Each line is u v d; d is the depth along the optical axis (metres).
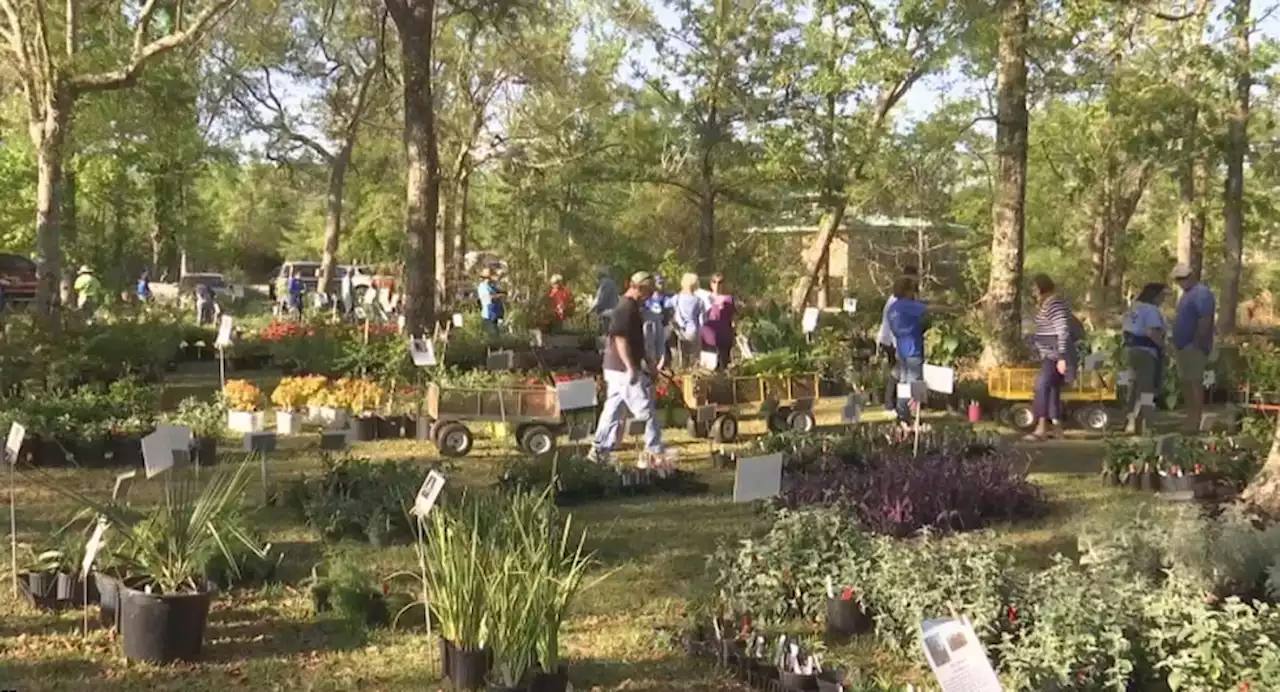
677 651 5.68
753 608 6.11
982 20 17.55
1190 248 25.75
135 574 5.71
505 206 36.88
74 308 19.08
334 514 7.75
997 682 3.50
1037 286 13.30
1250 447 10.80
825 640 5.86
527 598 4.77
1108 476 10.12
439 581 5.09
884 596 5.84
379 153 39.91
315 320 20.77
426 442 11.91
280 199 51.38
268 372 18.56
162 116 23.52
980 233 34.28
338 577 6.15
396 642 5.74
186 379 17.47
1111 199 31.53
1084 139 29.53
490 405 11.38
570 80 33.03
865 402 14.85
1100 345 16.86
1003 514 8.66
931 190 31.88
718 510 8.85
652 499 9.28
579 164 33.44
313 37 31.02
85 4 18.78
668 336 17.58
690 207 39.97
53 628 5.79
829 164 25.58
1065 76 19.86
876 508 8.09
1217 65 19.27
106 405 11.21
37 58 16.53
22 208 34.62
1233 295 23.36
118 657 5.41
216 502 6.21
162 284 40.72
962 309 21.62
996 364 16.50
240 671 5.30
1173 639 4.92
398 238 46.41
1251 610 4.85
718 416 12.66
